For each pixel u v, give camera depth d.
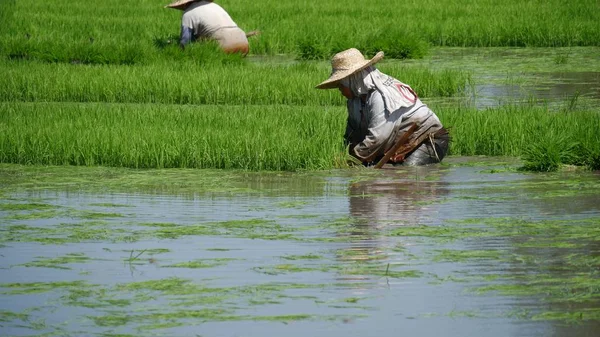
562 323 14.74
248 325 14.94
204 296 16.27
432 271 17.44
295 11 76.88
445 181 25.81
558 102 39.19
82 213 22.61
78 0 86.94
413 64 53.72
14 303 16.11
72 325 15.05
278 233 20.42
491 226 20.67
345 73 27.56
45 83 42.84
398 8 78.62
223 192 24.77
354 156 28.20
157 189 25.27
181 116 33.44
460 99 41.06
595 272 17.17
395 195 24.12
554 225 20.62
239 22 68.81
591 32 62.84
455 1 83.62
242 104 40.53
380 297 16.11
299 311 15.51
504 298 15.91
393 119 27.78
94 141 29.20
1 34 62.62
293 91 41.19
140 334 14.62
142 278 17.39
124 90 42.25
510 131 30.44
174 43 54.09
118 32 63.88
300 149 28.02
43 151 29.06
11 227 21.38
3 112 35.06
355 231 20.47
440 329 14.62
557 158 27.14
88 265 18.30
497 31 63.84
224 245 19.55
